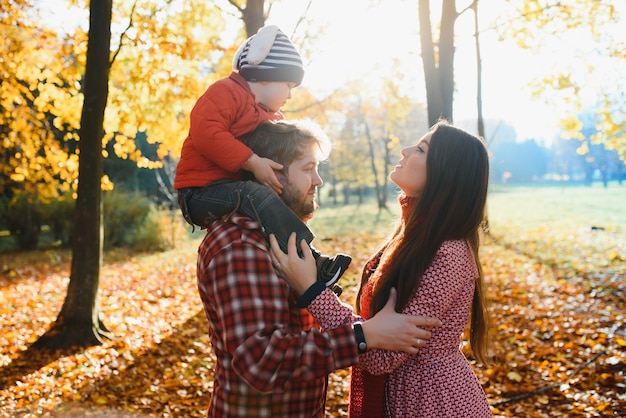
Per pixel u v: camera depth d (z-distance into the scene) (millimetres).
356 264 12391
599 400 4906
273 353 1658
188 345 6863
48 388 5320
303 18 9102
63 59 8555
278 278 1808
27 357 6250
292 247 1828
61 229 20641
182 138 9164
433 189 2160
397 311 2039
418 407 2070
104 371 5809
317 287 1831
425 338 1972
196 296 9945
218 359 1922
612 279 9945
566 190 59156
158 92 8812
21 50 8453
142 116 8812
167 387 5438
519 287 9516
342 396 5156
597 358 5852
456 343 2154
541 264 11914
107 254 18203
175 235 19750
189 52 8359
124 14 8523
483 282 2352
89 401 5074
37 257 17859
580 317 7566
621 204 32969
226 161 1955
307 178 2006
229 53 9156
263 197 1866
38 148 9258
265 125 2055
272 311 1741
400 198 2402
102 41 6691
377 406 2127
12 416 4684
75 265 6816
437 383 2072
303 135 2012
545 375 5578
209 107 2078
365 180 37219
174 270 13344
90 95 6734
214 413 1905
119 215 20281
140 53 8500
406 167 2285
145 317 8273
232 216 1869
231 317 1712
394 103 10422
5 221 19969
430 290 2025
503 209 31953
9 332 7340
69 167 8648
